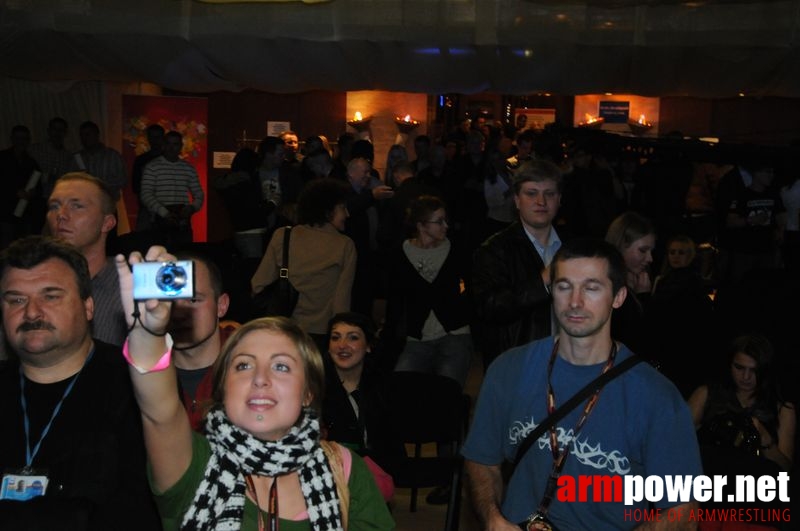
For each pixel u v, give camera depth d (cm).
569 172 1191
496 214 1210
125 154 1519
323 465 294
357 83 1220
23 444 330
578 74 1148
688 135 1759
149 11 1076
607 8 1024
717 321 575
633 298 518
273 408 282
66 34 1099
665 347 559
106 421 331
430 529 649
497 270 530
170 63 1172
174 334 407
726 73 1127
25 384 340
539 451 356
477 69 1153
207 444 286
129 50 1141
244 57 1132
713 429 544
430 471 543
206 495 279
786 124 1727
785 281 688
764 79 1143
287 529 287
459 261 698
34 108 1414
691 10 1016
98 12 1077
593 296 352
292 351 290
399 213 1066
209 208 1630
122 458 328
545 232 545
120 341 454
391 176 1327
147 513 327
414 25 1048
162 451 272
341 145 1393
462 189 1243
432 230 688
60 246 343
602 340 358
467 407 648
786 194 1188
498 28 1038
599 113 1831
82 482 323
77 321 337
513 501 362
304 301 705
